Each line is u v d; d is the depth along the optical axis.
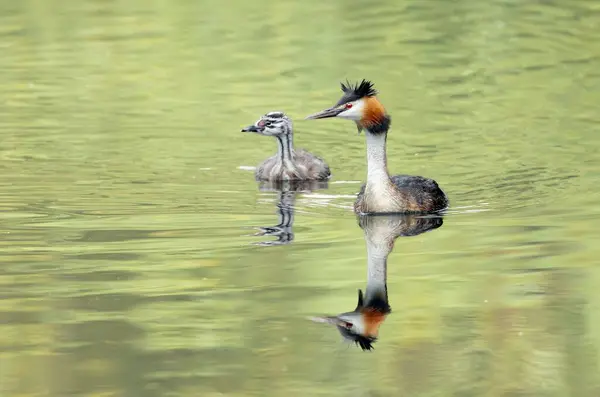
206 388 11.37
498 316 13.07
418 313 13.22
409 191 17.33
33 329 12.74
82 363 11.86
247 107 23.36
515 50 27.00
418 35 28.41
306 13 30.89
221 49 27.52
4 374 11.66
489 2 31.67
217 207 17.70
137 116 22.86
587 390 11.39
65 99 23.98
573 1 31.72
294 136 22.05
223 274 14.44
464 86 24.39
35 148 20.95
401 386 11.52
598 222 16.30
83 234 16.17
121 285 14.05
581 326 12.79
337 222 16.83
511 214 16.89
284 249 15.44
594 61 25.92
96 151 20.83
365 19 30.14
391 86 24.44
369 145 17.23
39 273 14.51
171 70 26.02
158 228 16.48
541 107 22.81
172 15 31.02
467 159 20.00
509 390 11.41
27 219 16.95
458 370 11.82
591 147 20.38
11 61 26.83
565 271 14.36
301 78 25.14
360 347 12.26
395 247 15.49
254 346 12.32
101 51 27.62
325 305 13.42
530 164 19.58
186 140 21.52
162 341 12.44
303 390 11.38
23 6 32.22
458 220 16.70
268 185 19.08
